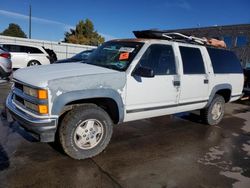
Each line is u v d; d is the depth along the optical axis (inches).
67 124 143.9
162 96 183.6
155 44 181.5
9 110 158.1
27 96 142.9
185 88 199.5
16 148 162.9
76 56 394.3
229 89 246.2
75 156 148.7
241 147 192.4
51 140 140.2
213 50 235.0
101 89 150.3
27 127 141.2
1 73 388.2
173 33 200.8
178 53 196.5
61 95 137.6
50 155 155.8
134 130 215.5
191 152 175.9
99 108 154.9
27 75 149.7
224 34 1306.6
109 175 137.3
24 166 140.9
